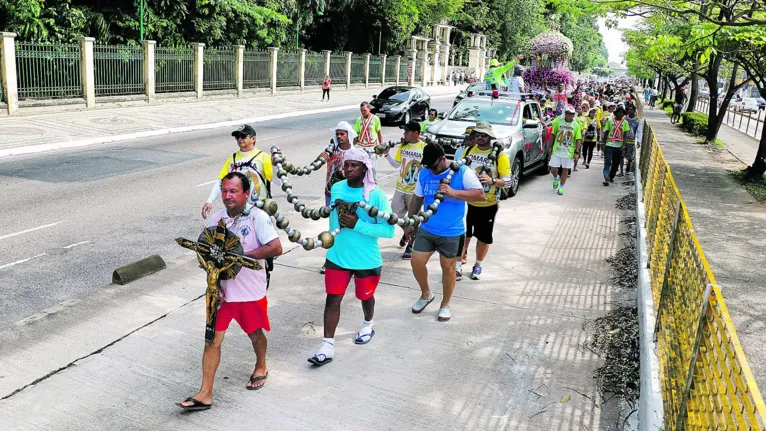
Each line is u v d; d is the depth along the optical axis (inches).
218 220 170.2
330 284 196.5
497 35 2642.7
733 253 345.7
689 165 694.5
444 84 2245.3
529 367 198.7
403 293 260.4
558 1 474.6
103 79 888.3
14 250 300.8
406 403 176.6
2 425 160.4
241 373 190.7
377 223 193.5
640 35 1053.2
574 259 311.1
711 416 109.6
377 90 1653.5
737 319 250.7
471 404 176.9
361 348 209.0
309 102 1196.5
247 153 253.4
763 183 592.4
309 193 450.9
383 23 1781.5
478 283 274.8
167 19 1071.6
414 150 299.1
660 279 202.7
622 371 194.9
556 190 490.0
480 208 272.1
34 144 584.7
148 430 160.4
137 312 232.5
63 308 233.1
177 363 195.5
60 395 175.3
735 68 893.8
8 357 195.3
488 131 268.8
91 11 982.4
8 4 824.9
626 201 453.1
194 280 267.9
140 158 562.3
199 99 1075.9
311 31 1707.7
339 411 171.5
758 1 482.3
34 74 782.5
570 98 967.0
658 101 2326.5
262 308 173.5
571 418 170.6
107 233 334.3
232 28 1227.9
